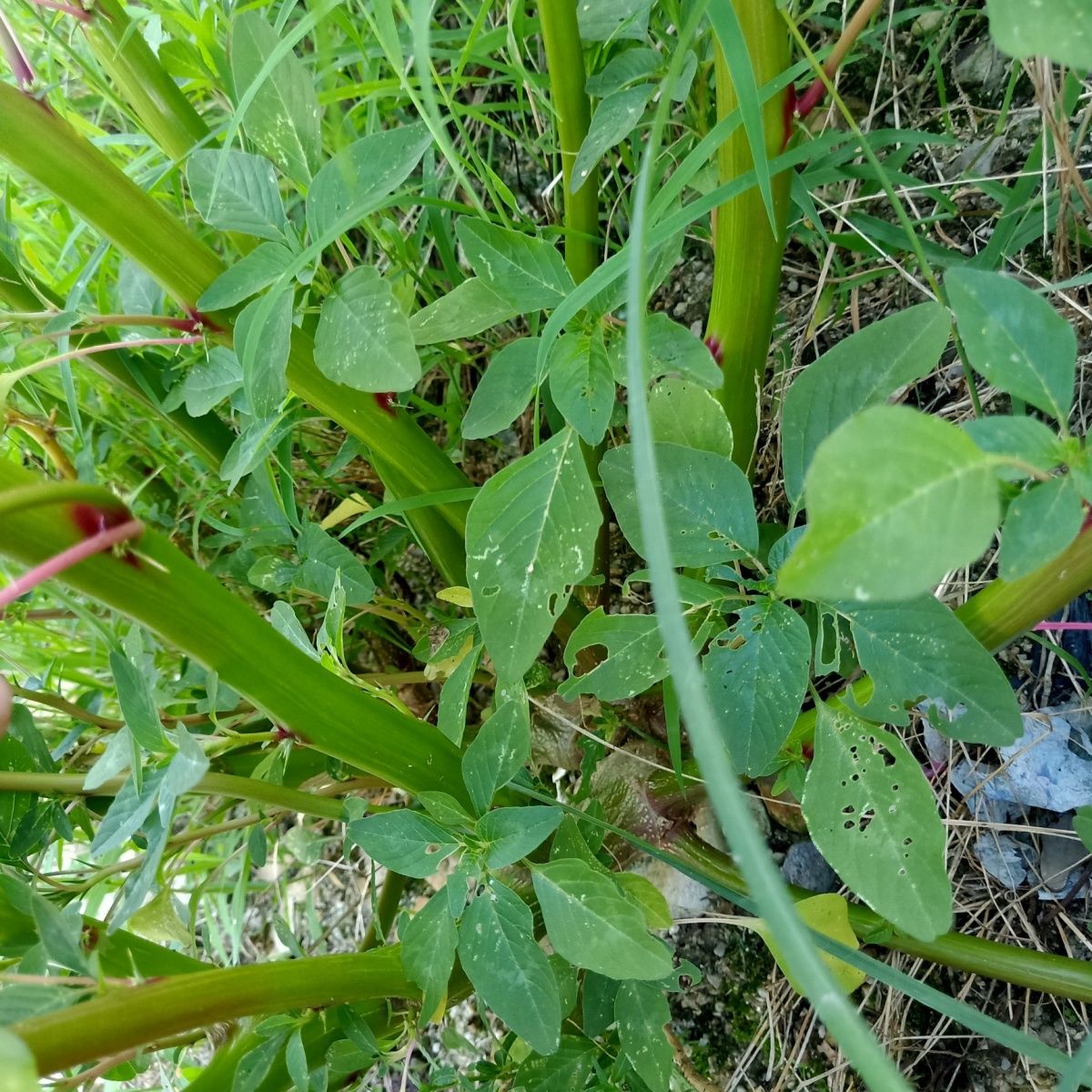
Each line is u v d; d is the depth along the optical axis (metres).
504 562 0.27
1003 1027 0.26
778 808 0.43
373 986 0.31
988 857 0.39
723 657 0.28
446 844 0.30
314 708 0.30
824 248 0.45
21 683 0.46
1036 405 0.20
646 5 0.31
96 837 0.30
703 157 0.27
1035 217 0.38
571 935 0.28
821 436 0.27
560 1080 0.34
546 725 0.45
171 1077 0.43
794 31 0.28
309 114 0.29
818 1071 0.41
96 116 0.52
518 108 0.49
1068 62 0.17
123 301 0.39
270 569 0.40
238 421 0.46
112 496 0.23
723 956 0.44
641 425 0.18
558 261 0.29
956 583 0.39
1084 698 0.37
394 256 0.43
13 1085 0.18
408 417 0.37
